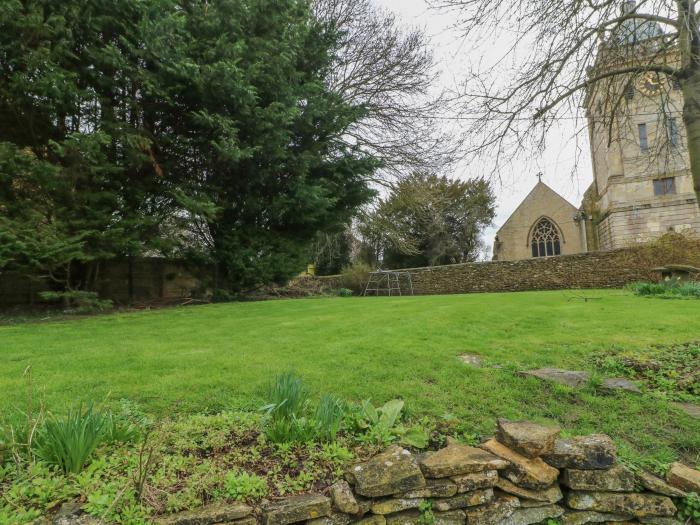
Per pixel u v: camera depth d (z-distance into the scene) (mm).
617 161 22141
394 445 1998
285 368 3500
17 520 1376
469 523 1752
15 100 7223
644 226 21297
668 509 1819
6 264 7086
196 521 1464
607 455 1920
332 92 12055
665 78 4215
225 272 11305
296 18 10094
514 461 1878
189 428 2195
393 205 16328
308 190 10188
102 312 8742
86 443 1735
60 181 7273
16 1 6207
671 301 7684
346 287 18531
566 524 1836
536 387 3020
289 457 1907
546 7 3754
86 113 7918
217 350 4270
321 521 1604
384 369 3447
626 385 3002
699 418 2549
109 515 1432
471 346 4227
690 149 3416
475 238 29625
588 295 9703
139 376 3301
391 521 1694
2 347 4551
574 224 27797
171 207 9547
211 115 8688
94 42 7500
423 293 18172
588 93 4332
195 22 8461
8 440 1793
